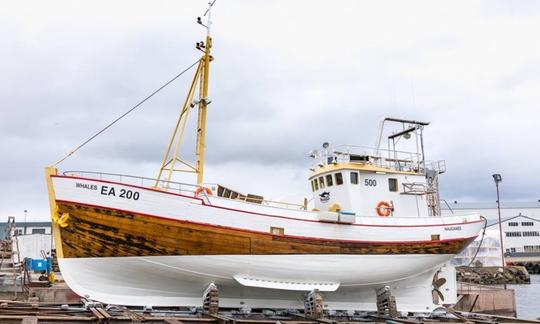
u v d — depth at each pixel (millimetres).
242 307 16047
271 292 16219
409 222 17875
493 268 60438
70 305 15172
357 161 18969
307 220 15984
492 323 16328
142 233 14180
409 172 19969
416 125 21812
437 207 21609
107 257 14250
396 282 18125
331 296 17719
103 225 13992
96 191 13961
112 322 11992
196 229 14516
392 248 17344
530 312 30891
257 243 15148
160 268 14586
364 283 17312
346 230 16594
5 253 25625
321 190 19719
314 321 14508
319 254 16047
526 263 87000
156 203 14242
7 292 21469
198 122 17312
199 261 14695
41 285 21594
